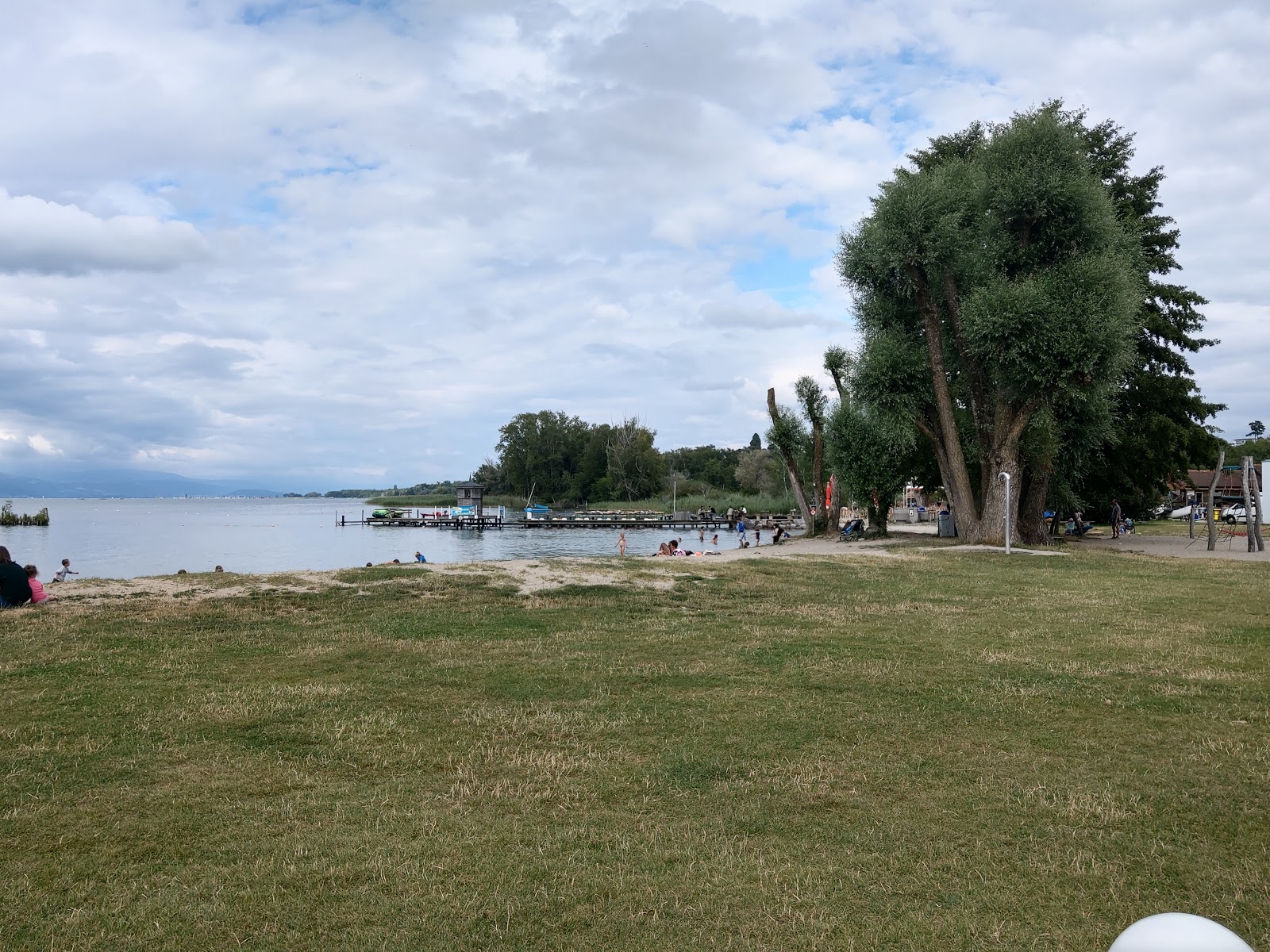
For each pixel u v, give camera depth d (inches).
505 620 569.9
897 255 1288.1
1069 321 1173.7
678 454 6791.3
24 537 2554.1
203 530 3139.8
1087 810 236.7
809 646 483.8
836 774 265.7
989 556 1106.7
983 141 1440.7
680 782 257.8
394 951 163.3
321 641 491.8
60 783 252.4
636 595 698.8
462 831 220.2
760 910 180.9
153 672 403.9
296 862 201.0
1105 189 1338.6
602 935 170.2
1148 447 1569.9
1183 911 181.6
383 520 3570.4
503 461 6314.0
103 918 175.5
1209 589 776.9
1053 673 410.0
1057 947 167.5
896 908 182.2
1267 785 257.8
